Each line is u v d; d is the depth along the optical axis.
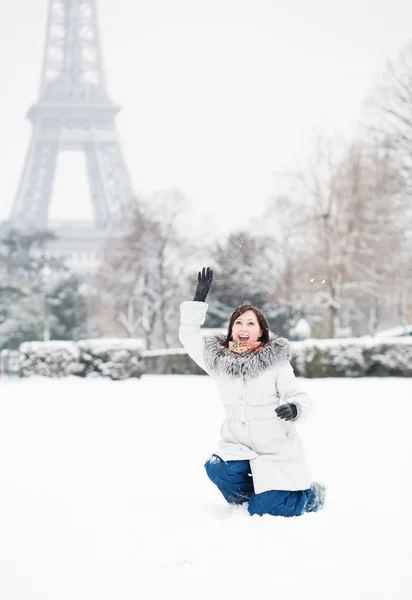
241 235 53.88
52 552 4.68
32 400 17.41
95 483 7.20
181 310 5.88
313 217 46.44
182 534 4.98
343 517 5.31
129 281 61.78
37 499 6.38
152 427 12.11
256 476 5.44
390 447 9.45
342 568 4.23
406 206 44.44
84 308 70.88
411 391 18.17
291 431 5.61
